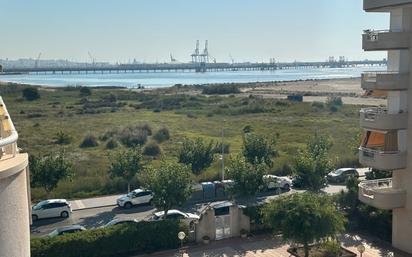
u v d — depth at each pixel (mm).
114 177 40875
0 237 7293
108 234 26359
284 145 61188
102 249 26188
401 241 27062
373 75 26562
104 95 133750
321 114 94125
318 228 24359
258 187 34281
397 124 25609
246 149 44469
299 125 80500
